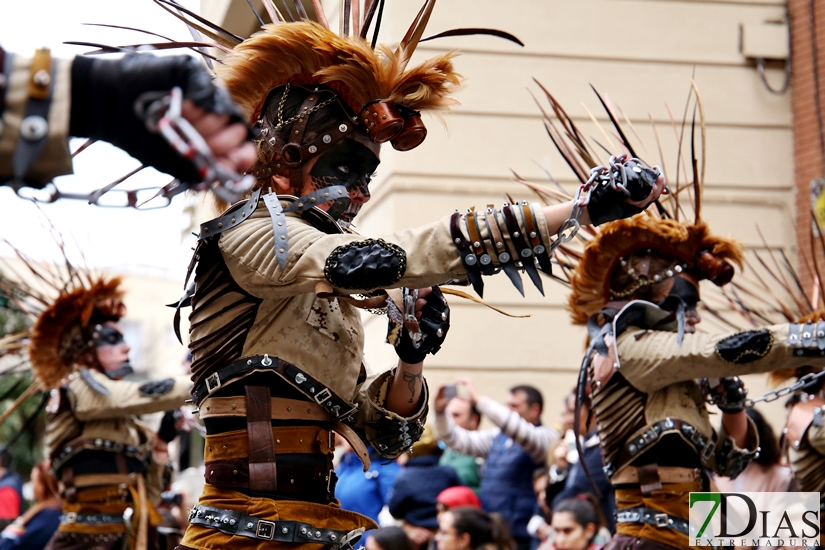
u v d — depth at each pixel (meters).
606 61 7.10
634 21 7.17
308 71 2.31
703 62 7.26
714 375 3.06
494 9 6.96
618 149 6.03
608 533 4.39
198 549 2.17
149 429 5.18
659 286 3.28
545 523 4.95
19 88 1.38
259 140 2.31
